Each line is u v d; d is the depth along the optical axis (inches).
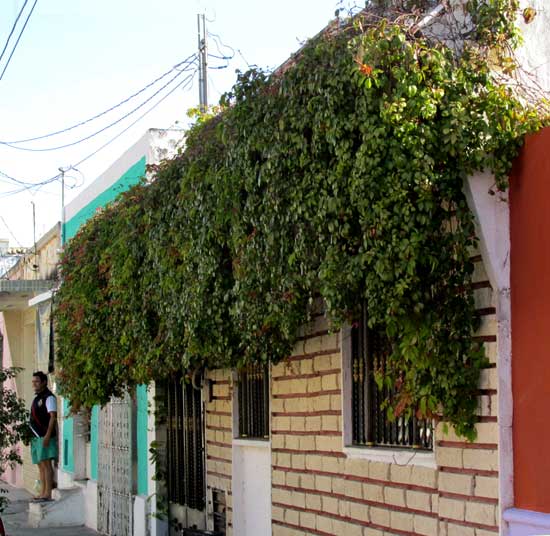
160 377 414.3
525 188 228.2
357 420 299.4
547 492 217.5
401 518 270.4
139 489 531.5
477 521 235.0
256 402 388.8
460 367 235.0
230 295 310.5
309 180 253.4
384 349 285.4
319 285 258.2
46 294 713.0
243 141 284.8
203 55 578.9
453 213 233.5
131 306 403.9
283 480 345.4
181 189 339.9
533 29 263.7
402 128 223.8
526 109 238.5
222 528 417.7
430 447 262.1
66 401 700.7
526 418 224.2
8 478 986.1
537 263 223.5
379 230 228.4
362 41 233.9
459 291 236.2
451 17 252.2
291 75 259.1
